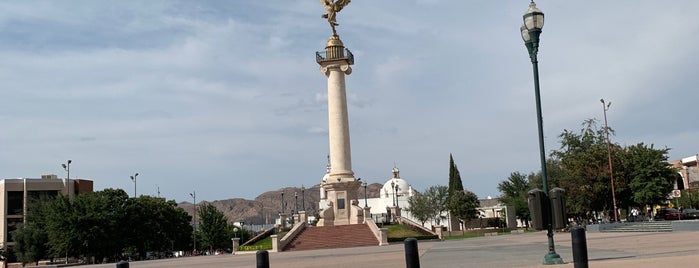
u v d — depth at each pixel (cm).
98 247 7525
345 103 7838
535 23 2133
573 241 1461
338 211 7544
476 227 11844
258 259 1572
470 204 11356
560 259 2030
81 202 7694
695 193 10125
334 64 7838
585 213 8106
